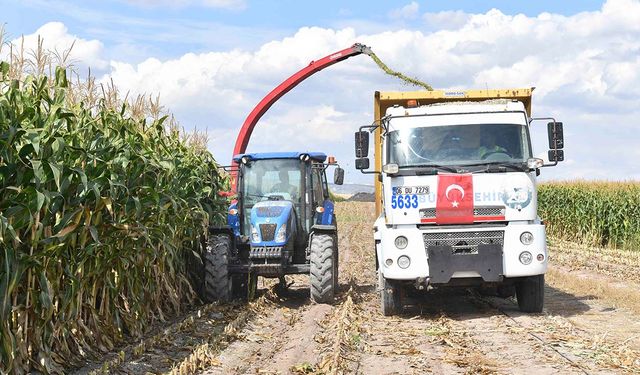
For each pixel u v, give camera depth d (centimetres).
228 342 941
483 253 1068
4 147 661
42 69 788
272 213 1258
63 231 726
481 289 1305
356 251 2433
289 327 1073
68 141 767
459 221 1073
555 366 783
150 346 895
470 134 1103
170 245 1056
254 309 1177
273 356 881
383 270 1088
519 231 1070
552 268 1764
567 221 2658
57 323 772
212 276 1219
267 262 1255
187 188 1169
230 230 1271
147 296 1012
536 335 957
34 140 668
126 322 945
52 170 674
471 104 1137
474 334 984
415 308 1234
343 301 1295
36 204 667
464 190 1073
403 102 1335
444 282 1069
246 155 1333
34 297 720
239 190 1331
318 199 1363
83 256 799
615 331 989
